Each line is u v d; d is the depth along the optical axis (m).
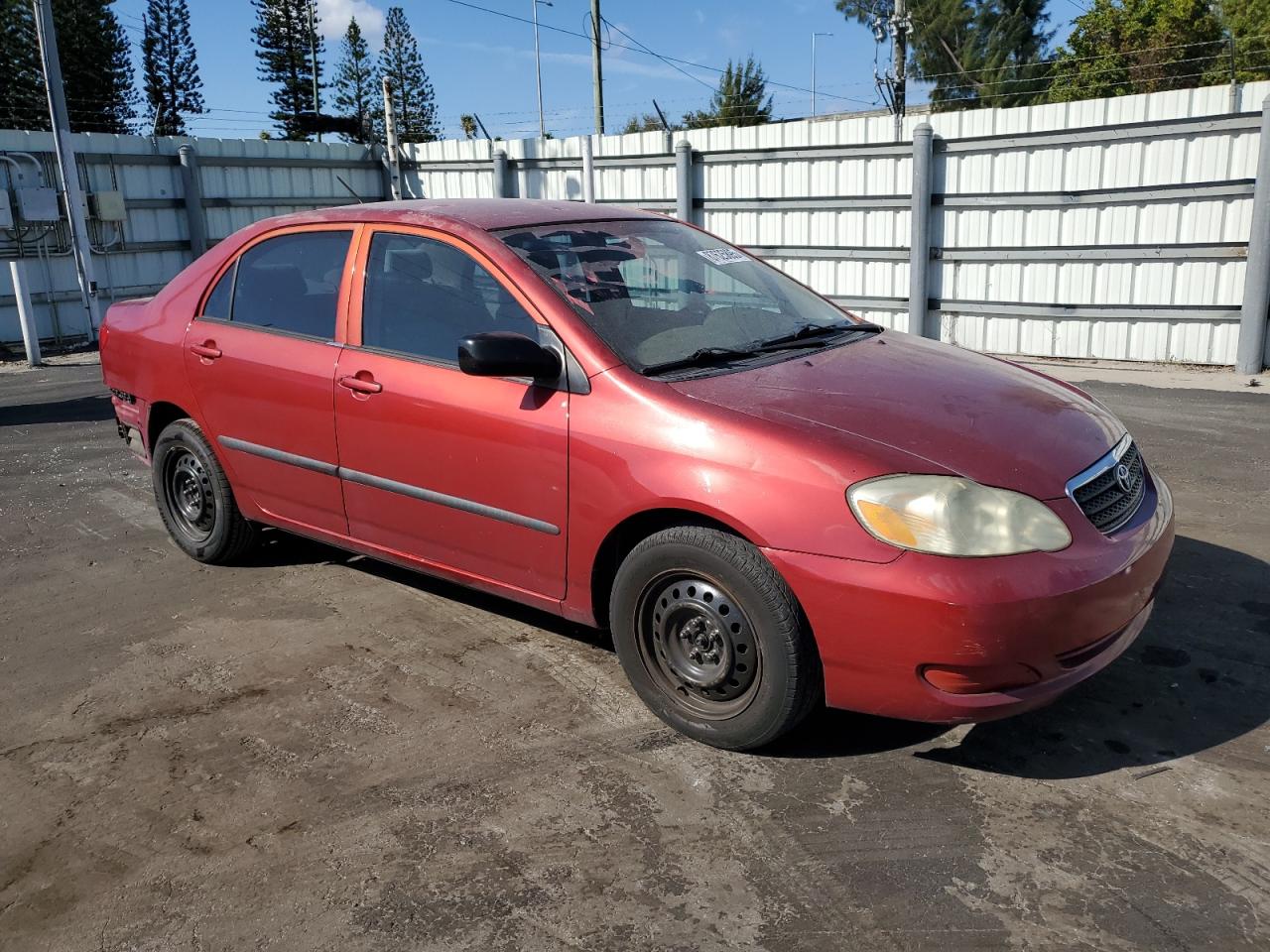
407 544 3.79
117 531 5.31
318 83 51.44
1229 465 6.10
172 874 2.55
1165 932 2.25
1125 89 29.27
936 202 11.30
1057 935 2.25
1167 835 2.59
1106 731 3.08
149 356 4.68
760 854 2.56
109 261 13.75
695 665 3.04
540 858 2.57
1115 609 2.75
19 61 36.25
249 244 4.40
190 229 14.41
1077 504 2.80
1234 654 3.54
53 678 3.62
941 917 2.31
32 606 4.30
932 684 2.66
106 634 3.99
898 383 3.22
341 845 2.64
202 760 3.06
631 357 3.20
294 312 4.12
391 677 3.56
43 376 10.94
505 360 3.11
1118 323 10.50
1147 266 10.18
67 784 2.95
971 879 2.44
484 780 2.91
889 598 2.61
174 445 4.68
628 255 3.78
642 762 2.99
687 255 4.00
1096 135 10.10
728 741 2.99
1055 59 31.69
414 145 15.85
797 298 4.11
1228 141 9.43
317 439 3.96
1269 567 4.35
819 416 2.92
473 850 2.61
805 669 2.81
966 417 2.99
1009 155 10.72
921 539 2.61
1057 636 2.63
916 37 30.78
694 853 2.57
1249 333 9.55
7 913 2.42
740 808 2.75
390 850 2.61
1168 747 2.99
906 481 2.68
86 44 37.38
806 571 2.71
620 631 3.16
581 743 3.10
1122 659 3.53
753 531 2.78
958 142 10.98
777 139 12.25
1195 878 2.42
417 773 2.96
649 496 2.96
